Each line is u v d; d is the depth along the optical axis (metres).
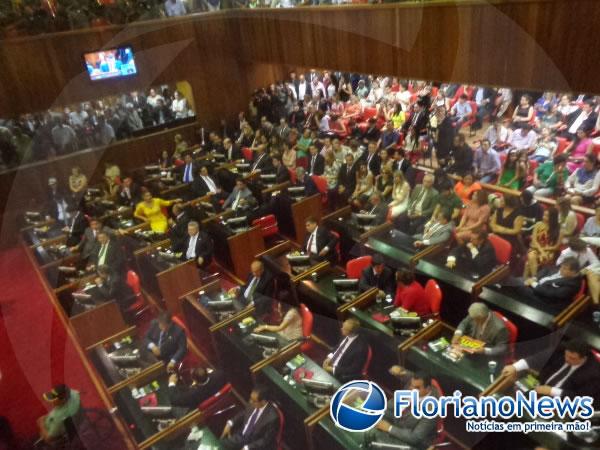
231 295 6.52
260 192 9.53
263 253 7.45
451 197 7.41
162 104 12.25
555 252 6.06
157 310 7.45
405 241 6.99
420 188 7.76
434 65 6.84
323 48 8.62
